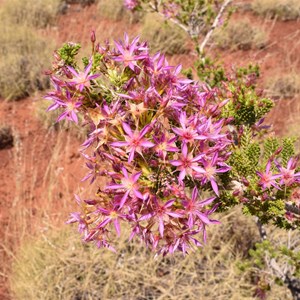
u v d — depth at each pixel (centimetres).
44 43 873
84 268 440
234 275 423
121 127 149
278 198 196
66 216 506
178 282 431
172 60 838
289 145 209
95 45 165
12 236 498
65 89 153
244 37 888
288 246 414
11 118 693
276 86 734
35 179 555
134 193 145
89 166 162
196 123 152
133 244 444
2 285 456
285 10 1007
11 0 1025
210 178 152
